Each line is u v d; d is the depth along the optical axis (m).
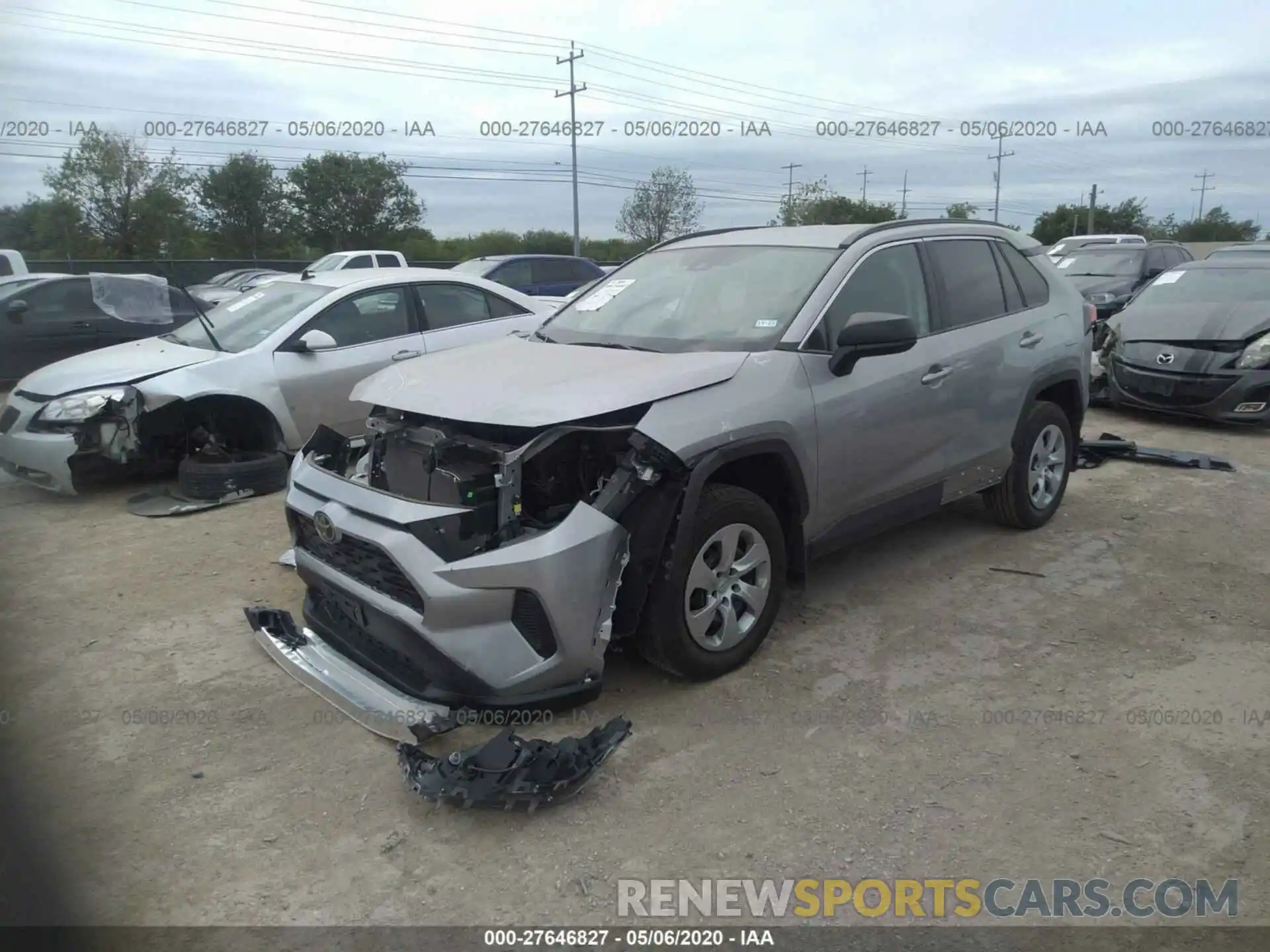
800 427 3.96
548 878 2.79
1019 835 2.95
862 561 5.29
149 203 34.25
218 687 3.96
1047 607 4.65
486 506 3.40
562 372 3.84
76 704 3.82
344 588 3.64
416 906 2.68
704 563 3.72
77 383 6.61
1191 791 3.14
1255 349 8.52
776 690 3.85
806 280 4.36
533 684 3.37
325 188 41.38
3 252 15.48
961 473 4.97
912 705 3.72
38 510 6.61
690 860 2.86
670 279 4.84
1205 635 4.33
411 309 7.59
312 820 3.06
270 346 6.88
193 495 6.59
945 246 5.04
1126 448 7.53
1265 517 6.02
